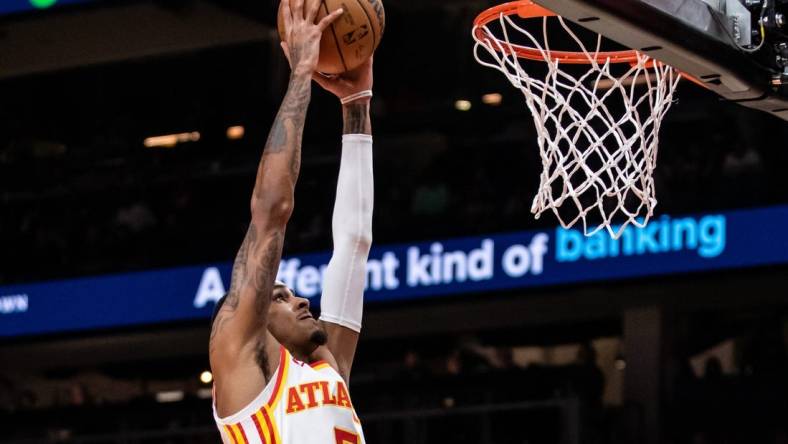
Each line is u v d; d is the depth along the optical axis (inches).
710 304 636.1
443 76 779.4
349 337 203.0
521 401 582.9
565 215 642.2
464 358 654.5
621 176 242.8
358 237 206.2
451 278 664.4
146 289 738.8
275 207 179.6
